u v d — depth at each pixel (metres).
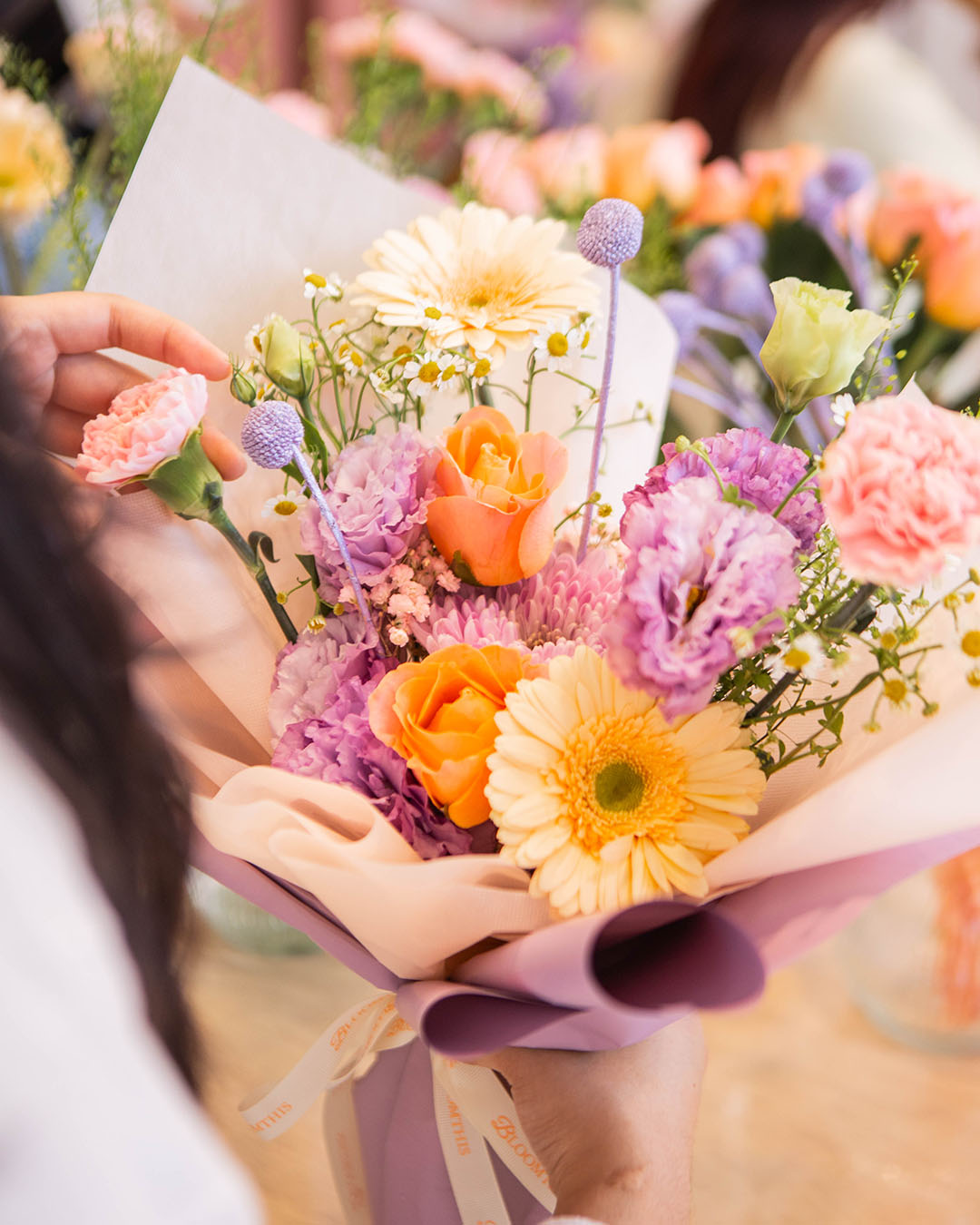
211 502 0.76
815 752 0.75
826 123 1.65
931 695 0.74
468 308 0.79
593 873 0.70
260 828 0.73
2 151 1.06
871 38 1.70
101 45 1.16
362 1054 0.81
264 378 0.82
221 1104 1.00
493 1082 0.78
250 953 1.13
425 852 0.73
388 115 1.43
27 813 0.59
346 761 0.74
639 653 0.68
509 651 0.73
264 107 0.85
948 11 2.26
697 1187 0.97
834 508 0.67
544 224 0.81
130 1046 0.58
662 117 1.79
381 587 0.76
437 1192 0.82
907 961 1.03
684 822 0.71
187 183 0.85
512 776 0.70
